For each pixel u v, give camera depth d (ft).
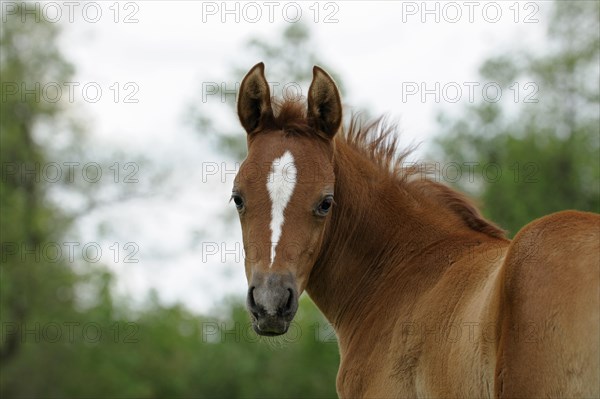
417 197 19.86
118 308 87.30
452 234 19.10
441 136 91.97
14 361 86.02
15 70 87.86
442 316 16.93
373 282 19.53
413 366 17.39
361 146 20.42
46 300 84.79
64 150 88.02
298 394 77.51
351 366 19.10
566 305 13.65
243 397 80.07
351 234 19.63
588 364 13.20
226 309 81.46
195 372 85.40
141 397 85.97
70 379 86.12
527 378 13.93
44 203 88.48
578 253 13.92
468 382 15.47
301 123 18.80
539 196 86.33
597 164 87.61
